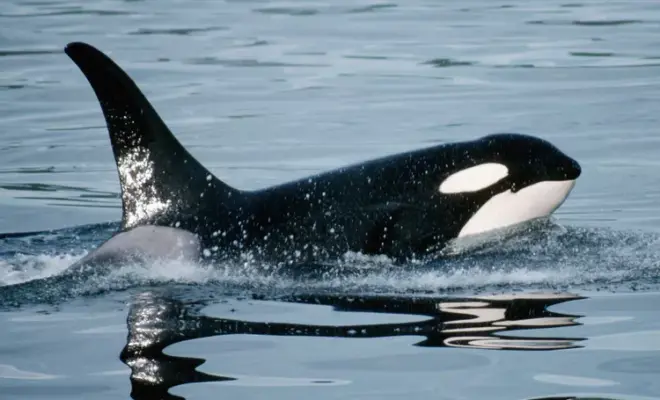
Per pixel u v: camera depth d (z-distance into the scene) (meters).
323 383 28.20
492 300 35.16
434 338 31.48
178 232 39.72
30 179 56.38
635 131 61.53
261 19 98.56
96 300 35.94
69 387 28.17
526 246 41.34
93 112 69.44
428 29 92.62
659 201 49.91
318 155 58.69
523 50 83.25
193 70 78.62
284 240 39.97
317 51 84.69
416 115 66.12
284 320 33.47
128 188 40.31
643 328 32.09
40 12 103.12
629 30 89.75
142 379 28.58
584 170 55.00
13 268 40.84
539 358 29.77
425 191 41.47
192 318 33.84
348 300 35.59
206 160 58.50
